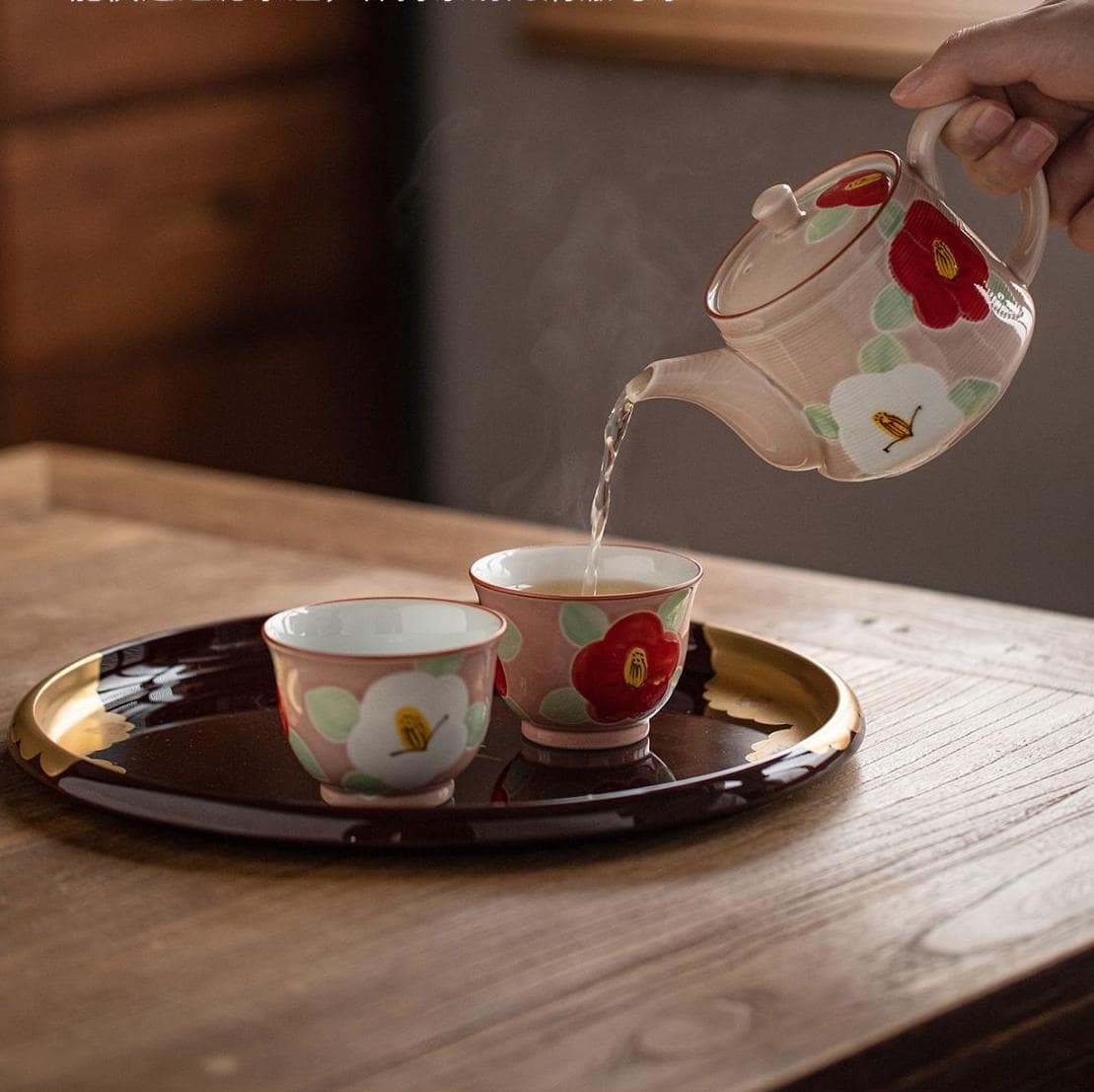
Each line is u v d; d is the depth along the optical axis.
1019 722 0.99
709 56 2.51
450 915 0.71
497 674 0.95
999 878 0.76
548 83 2.75
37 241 2.56
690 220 2.62
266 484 1.66
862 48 2.34
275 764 0.91
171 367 2.80
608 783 0.89
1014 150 1.02
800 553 2.61
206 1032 0.61
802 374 0.94
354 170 3.01
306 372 3.02
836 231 0.94
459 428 3.04
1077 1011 0.69
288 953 0.68
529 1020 0.62
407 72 2.97
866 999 0.64
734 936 0.69
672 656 0.95
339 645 0.88
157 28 2.66
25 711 0.93
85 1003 0.64
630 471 2.77
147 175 2.70
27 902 0.73
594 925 0.70
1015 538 2.40
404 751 0.82
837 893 0.74
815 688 1.00
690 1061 0.59
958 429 0.97
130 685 1.04
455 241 2.96
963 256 0.95
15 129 2.50
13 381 2.57
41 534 1.49
